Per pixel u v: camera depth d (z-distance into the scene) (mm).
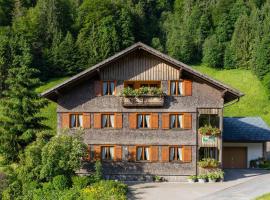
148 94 43500
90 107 44438
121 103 44188
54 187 39312
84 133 44062
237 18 121000
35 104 49594
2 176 43281
